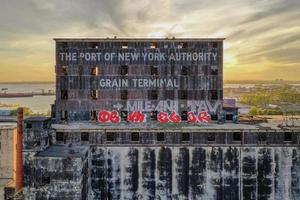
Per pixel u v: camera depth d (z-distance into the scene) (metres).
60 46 52.16
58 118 52.12
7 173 53.00
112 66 52.28
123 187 47.59
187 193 47.25
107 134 47.72
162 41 52.31
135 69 52.31
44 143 44.59
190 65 52.38
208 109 52.50
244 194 47.09
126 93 52.41
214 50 52.31
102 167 47.66
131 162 47.53
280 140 47.12
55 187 41.34
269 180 47.06
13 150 53.09
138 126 49.28
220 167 47.16
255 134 47.12
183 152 47.31
